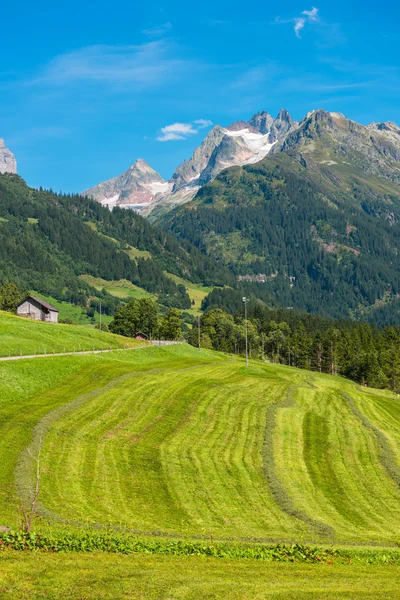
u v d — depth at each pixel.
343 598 25.25
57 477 47.84
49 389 77.94
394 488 57.41
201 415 74.19
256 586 26.34
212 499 49.22
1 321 124.94
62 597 23.53
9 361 83.69
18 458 49.66
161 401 77.56
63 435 58.78
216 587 25.80
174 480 52.00
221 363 134.00
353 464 63.22
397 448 70.88
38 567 26.81
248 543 38.25
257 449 63.62
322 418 80.38
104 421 66.06
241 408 79.56
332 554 35.81
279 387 98.88
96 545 32.12
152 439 62.41
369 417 87.38
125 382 86.75
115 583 25.41
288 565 31.62
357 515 50.03
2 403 67.19
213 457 59.44
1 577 25.03
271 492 52.47
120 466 53.16
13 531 32.06
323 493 54.19
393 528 47.66
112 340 149.12
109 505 44.31
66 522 38.38
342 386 127.12
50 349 111.06
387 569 32.47
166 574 27.38
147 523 41.94
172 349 151.50
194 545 34.50
